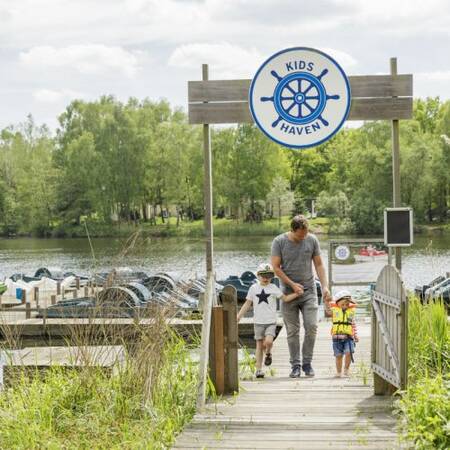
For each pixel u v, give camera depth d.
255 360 20.88
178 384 16.14
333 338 19.03
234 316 16.27
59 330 38.62
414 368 16.75
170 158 187.25
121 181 189.38
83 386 15.88
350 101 18.88
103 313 16.31
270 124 18.95
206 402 15.47
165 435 13.06
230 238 158.88
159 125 193.88
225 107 19.06
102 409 15.05
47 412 14.92
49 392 15.88
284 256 19.08
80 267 99.56
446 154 165.12
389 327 14.95
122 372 16.03
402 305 14.05
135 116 197.12
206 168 19.09
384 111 18.97
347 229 165.50
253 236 167.50
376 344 15.81
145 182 190.38
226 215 199.75
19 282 61.22
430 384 12.98
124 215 196.75
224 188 186.75
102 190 189.88
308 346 19.17
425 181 159.62
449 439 11.44
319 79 18.88
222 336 16.14
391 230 18.97
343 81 18.83
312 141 18.94
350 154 196.00
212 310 16.23
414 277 65.00
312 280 19.19
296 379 18.53
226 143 188.75
